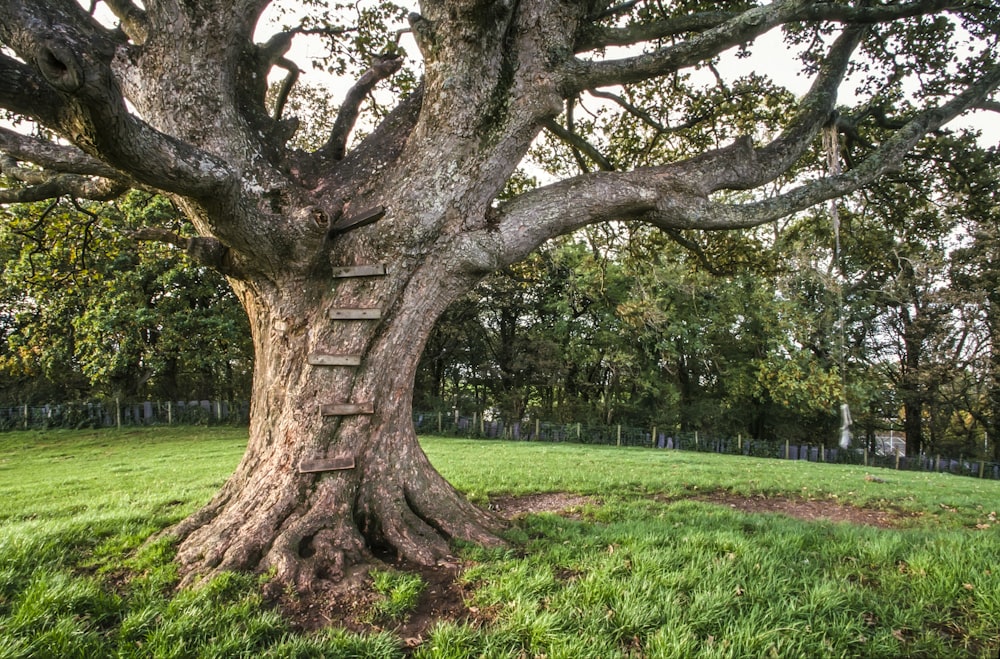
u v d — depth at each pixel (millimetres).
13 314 23172
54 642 2992
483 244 5012
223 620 3309
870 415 29484
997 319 24859
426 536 4617
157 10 4449
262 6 4906
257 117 5188
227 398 26906
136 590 3715
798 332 23328
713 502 8258
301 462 4613
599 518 6195
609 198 5316
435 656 2973
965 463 24672
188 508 6285
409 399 5156
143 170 3432
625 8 6938
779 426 29875
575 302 24703
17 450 16922
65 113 3000
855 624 3232
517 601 3465
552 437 24016
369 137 5562
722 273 10438
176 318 20984
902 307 27734
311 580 3834
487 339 29188
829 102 6586
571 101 9328
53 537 4652
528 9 5098
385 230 4863
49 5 4430
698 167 5555
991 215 9531
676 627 3164
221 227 4273
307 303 4918
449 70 4758
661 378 29078
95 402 21953
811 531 5242
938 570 3879
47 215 7875
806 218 12797
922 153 8938
